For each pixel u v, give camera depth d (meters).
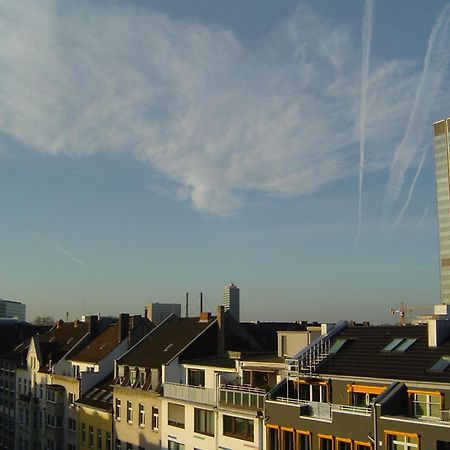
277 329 62.94
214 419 44.28
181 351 52.12
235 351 52.41
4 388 85.69
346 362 37.62
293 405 37.09
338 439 34.16
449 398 30.89
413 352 35.59
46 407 69.62
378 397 32.62
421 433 30.06
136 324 65.62
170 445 48.81
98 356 65.50
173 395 48.84
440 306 38.00
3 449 83.75
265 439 39.25
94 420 59.72
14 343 94.12
